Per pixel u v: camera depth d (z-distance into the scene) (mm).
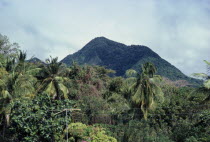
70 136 21453
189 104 29062
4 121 20984
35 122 17000
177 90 36344
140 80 27297
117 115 29609
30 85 24156
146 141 24734
